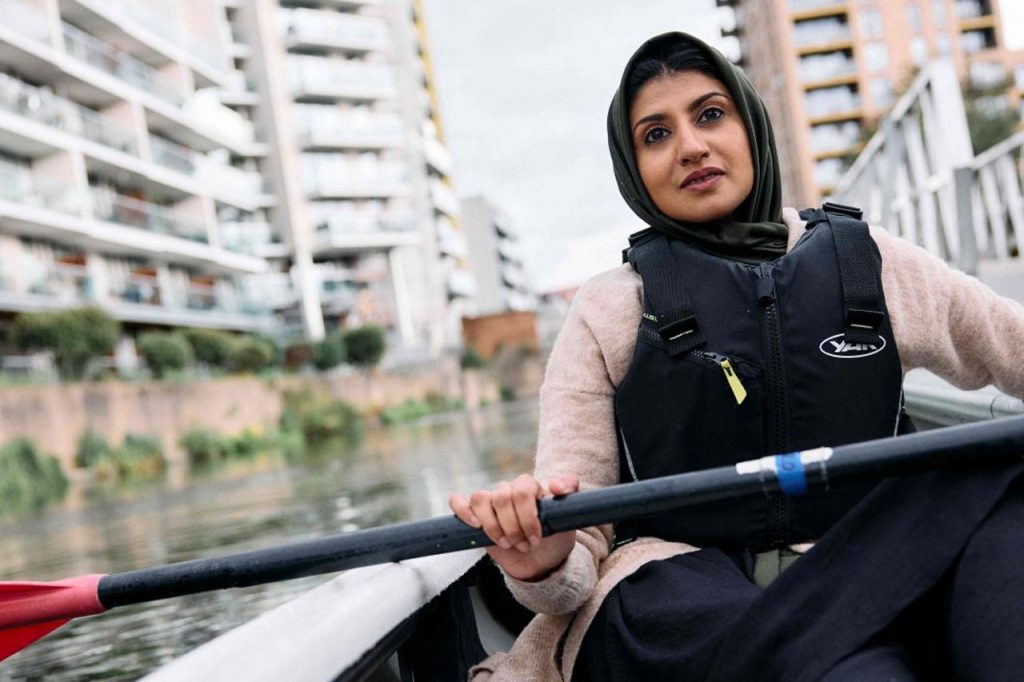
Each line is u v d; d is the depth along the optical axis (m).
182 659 0.77
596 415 1.12
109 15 27.19
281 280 44.22
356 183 46.16
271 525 9.55
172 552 8.42
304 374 35.06
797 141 53.34
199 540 9.06
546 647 1.11
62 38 25.70
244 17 44.88
